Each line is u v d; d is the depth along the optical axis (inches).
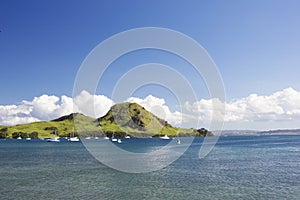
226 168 2289.6
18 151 4571.9
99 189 1489.9
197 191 1433.3
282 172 2053.4
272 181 1688.0
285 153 3846.0
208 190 1454.2
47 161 2915.8
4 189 1496.1
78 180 1754.4
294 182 1654.8
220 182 1667.1
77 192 1422.2
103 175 1955.0
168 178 1815.9
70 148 5315.0
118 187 1535.4
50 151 4512.8
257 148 5098.4
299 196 1323.8
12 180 1763.0
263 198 1291.8
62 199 1289.4
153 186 1562.5
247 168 2284.7
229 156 3425.2
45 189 1493.6
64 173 2052.2
